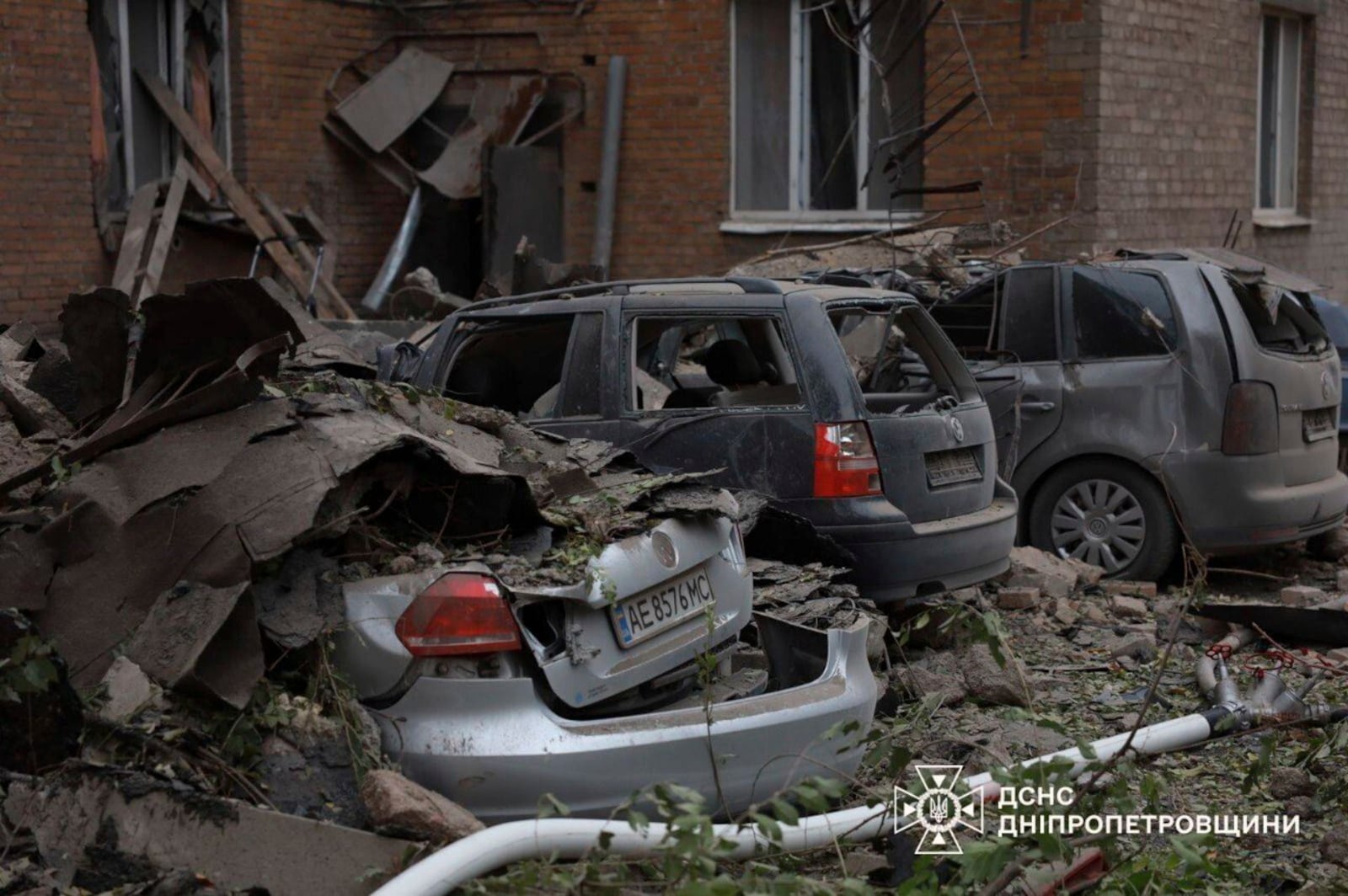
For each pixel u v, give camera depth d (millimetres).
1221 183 15094
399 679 4043
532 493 4547
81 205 13234
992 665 6219
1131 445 8266
